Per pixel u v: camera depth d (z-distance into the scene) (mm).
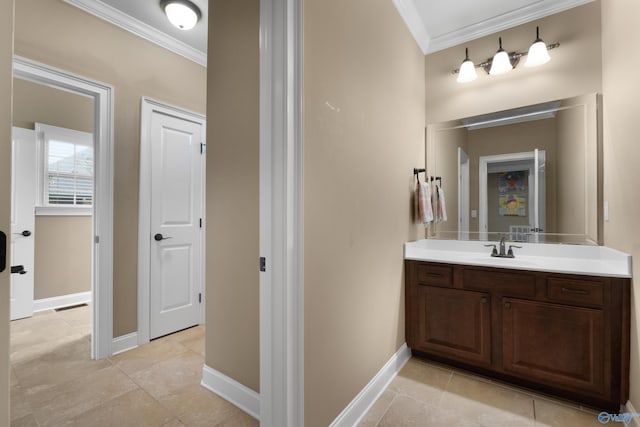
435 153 2652
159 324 2592
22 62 1896
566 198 2146
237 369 1706
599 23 2051
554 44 2186
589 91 2076
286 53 1172
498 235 2410
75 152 3568
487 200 2453
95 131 2260
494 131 2430
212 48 1824
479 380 1945
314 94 1320
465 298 2002
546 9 2217
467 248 2490
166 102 2645
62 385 1884
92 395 1783
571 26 2145
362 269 1688
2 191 620
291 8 1193
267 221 1208
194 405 1699
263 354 1224
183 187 2793
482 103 2475
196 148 2904
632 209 1518
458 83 2574
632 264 1534
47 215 3354
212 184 1832
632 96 1514
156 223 2578
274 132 1193
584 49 2100
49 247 3361
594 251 2018
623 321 1569
